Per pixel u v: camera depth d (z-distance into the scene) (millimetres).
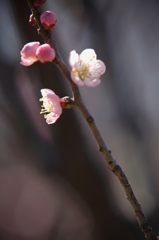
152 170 1304
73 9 1130
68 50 1185
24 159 1081
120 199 1262
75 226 1536
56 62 499
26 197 1854
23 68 915
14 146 1056
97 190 1027
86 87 1514
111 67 1175
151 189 1276
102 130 1521
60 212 1654
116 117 1377
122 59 1218
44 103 536
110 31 1154
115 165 498
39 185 1809
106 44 1141
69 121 963
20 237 1777
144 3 1285
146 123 1343
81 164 994
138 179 1321
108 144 1500
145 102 1468
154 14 1334
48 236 1668
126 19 1270
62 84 920
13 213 1864
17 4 842
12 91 917
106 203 1040
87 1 1088
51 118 522
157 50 1448
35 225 1773
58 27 1115
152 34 1415
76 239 1477
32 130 956
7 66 904
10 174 1825
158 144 1359
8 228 1826
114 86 1208
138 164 1326
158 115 1441
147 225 499
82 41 1177
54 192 1597
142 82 1404
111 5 1100
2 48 915
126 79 1236
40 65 895
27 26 859
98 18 1109
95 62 525
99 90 1470
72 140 973
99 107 1504
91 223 1135
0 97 923
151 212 1167
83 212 1232
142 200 1247
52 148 987
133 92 1250
